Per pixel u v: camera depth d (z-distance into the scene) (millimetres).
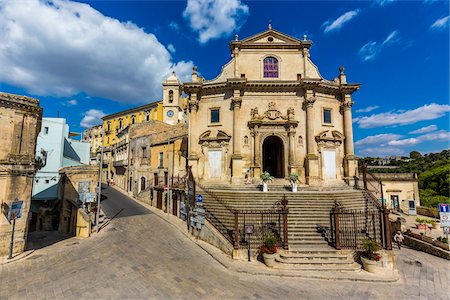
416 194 29344
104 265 11984
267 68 25828
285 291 9898
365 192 20344
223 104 24969
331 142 24453
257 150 23609
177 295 9258
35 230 23656
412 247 17703
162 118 51156
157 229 18828
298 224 15383
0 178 13672
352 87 24906
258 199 18375
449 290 10539
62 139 29625
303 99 24469
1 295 9242
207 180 24141
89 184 24234
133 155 39469
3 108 14164
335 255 12539
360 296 9719
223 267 12086
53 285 10016
